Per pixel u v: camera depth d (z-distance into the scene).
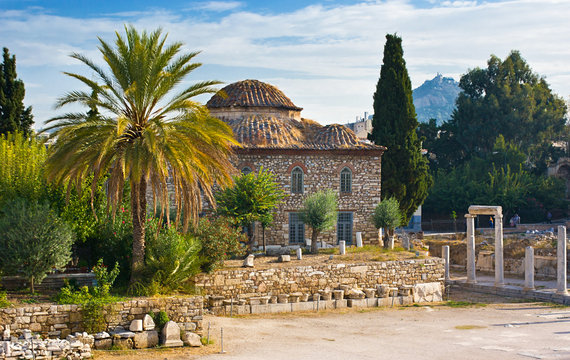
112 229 30.42
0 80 46.19
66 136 26.53
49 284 27.23
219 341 26.92
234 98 49.09
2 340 22.98
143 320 25.69
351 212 46.84
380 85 54.16
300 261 37.91
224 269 33.91
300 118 51.97
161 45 27.64
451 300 39.97
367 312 35.28
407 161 53.09
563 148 100.69
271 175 42.09
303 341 27.55
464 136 94.94
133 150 26.16
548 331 30.36
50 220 26.77
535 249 51.78
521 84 99.19
